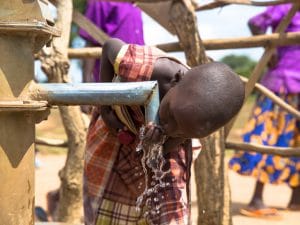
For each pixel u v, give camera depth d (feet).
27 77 4.51
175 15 10.57
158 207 6.85
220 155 10.20
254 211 16.99
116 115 7.11
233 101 4.60
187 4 10.55
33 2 4.36
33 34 4.45
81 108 12.92
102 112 7.17
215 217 10.16
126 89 4.57
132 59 6.39
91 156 7.76
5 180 4.43
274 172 16.92
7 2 4.33
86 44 14.70
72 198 11.63
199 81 4.64
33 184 4.68
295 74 16.66
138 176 7.45
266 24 16.24
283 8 16.12
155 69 6.30
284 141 16.71
